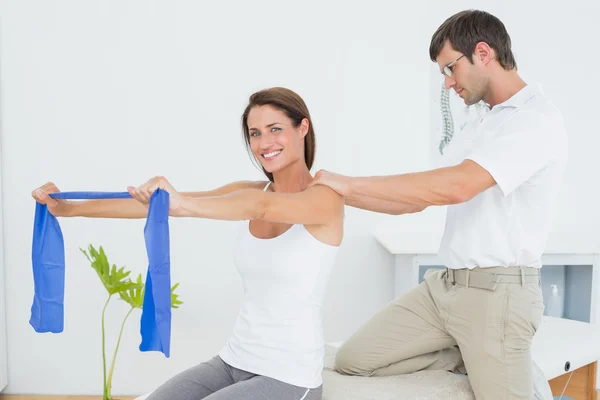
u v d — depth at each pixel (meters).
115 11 2.88
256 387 1.40
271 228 1.52
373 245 3.08
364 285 3.09
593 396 2.20
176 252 3.00
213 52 2.94
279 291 1.45
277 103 1.51
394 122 3.04
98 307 2.99
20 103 2.87
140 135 2.93
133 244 2.98
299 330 1.44
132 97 2.91
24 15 2.84
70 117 2.89
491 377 1.59
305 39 2.97
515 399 1.57
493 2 3.03
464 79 1.63
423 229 3.10
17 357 2.99
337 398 1.64
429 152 3.06
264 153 1.54
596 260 2.73
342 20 2.98
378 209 1.88
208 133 2.96
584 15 3.05
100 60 2.88
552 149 1.49
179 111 2.94
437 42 1.65
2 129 2.88
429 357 1.85
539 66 3.07
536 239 1.60
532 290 1.61
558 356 2.00
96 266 2.51
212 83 2.94
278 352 1.44
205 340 3.04
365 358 1.81
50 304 1.49
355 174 3.05
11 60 2.85
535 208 1.58
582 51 3.06
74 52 2.87
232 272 3.02
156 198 1.19
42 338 2.99
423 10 3.01
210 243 3.00
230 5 2.93
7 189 2.90
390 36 3.01
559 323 2.42
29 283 2.96
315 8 2.97
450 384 1.70
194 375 1.53
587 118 3.10
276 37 2.96
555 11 3.04
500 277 1.60
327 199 1.42
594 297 2.78
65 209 1.53
